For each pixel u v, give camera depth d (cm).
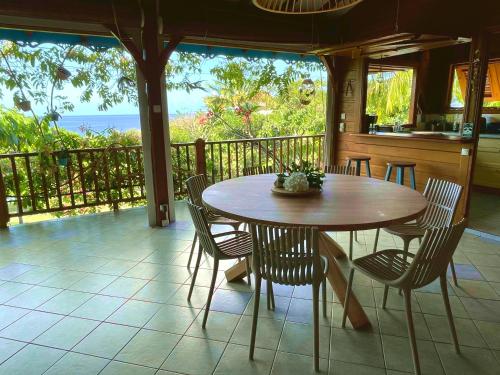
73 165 470
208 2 380
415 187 441
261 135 779
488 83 593
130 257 328
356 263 209
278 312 235
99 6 326
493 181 536
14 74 497
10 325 223
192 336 211
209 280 281
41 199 468
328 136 552
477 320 222
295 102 770
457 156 391
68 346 203
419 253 173
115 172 493
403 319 225
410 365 185
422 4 346
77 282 280
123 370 184
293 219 188
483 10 352
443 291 192
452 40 374
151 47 373
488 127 573
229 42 447
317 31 440
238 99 726
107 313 236
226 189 260
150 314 234
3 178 426
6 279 286
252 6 402
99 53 554
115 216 459
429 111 673
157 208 415
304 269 181
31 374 181
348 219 187
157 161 402
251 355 191
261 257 188
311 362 188
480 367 183
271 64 689
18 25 343
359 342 203
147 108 392
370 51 436
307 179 245
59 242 367
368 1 412
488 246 339
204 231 220
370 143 500
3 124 463
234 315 232
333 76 524
